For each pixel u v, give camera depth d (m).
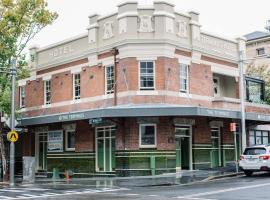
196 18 28.55
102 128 27.92
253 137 33.94
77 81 30.08
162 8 26.36
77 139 29.45
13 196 16.70
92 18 28.83
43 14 27.48
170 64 26.41
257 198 14.48
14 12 26.56
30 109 33.81
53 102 31.70
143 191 17.88
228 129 30.62
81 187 20.55
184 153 27.48
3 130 32.38
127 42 26.05
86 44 29.30
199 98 28.23
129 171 25.31
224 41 31.11
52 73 32.06
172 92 26.36
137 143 25.48
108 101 27.25
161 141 25.62
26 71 27.86
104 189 19.22
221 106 28.81
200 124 28.25
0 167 30.36
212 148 29.44
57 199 15.33
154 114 24.22
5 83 27.27
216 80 31.67
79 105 29.38
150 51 26.05
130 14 26.16
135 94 25.78
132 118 25.67
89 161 28.38
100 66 28.05
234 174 24.25
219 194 15.76
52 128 31.78
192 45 27.94
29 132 34.09
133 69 25.97
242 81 27.97
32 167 26.91
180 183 20.80
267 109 34.16
